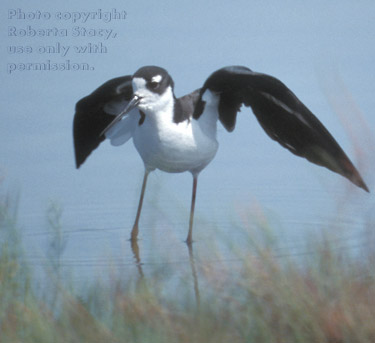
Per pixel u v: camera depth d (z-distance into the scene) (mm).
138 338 7059
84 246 12039
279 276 7645
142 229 13125
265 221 9562
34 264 10781
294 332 7059
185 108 12500
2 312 7703
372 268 7977
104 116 13641
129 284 8406
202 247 10406
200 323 7227
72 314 7605
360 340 6879
